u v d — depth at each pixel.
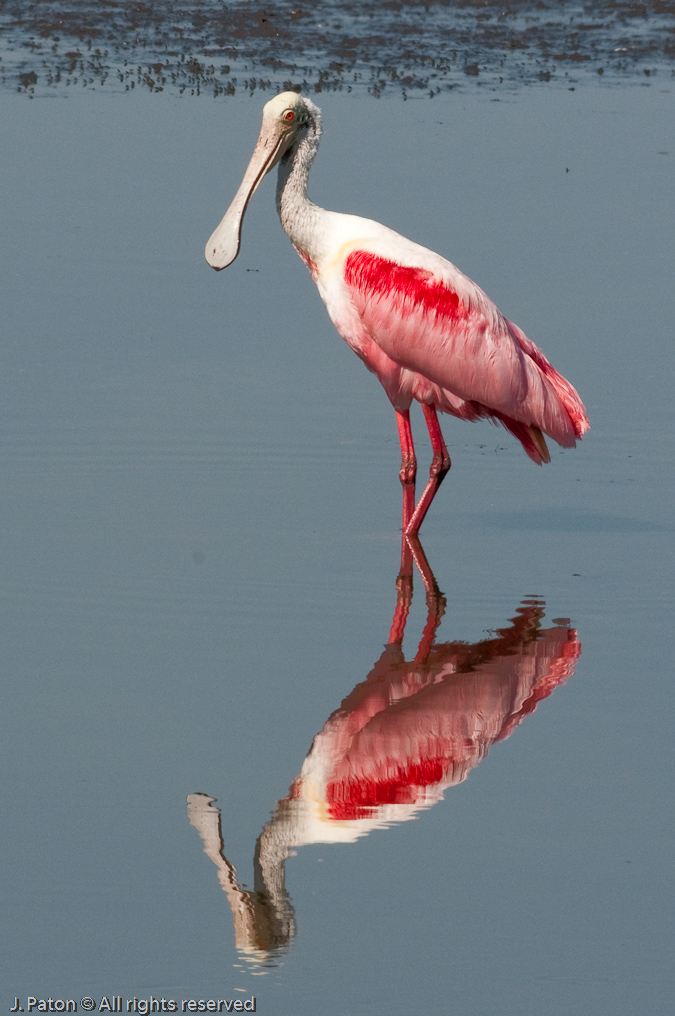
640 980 8.06
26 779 9.94
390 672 11.66
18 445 16.12
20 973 8.09
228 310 20.02
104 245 21.95
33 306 19.78
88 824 9.44
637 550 14.43
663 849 9.27
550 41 32.12
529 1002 7.91
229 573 13.52
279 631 12.35
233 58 30.41
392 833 9.51
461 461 16.88
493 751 10.52
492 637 12.39
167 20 33.00
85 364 18.19
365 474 16.12
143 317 19.61
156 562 13.70
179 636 12.17
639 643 12.32
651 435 17.06
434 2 34.53
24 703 10.98
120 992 7.95
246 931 8.41
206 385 17.80
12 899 8.69
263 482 15.79
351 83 28.81
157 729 10.62
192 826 9.43
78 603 12.77
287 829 9.45
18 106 27.14
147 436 16.50
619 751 10.52
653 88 28.91
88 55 30.38
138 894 8.75
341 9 33.97
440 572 13.80
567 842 9.38
